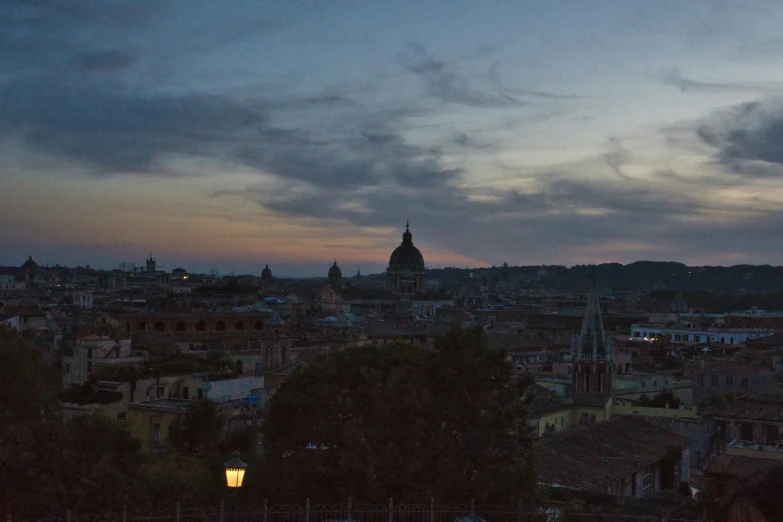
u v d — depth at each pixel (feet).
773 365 466.29
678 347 651.25
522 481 143.02
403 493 135.54
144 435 272.10
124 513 110.22
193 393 311.06
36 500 117.80
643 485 215.92
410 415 143.95
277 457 152.35
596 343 386.73
